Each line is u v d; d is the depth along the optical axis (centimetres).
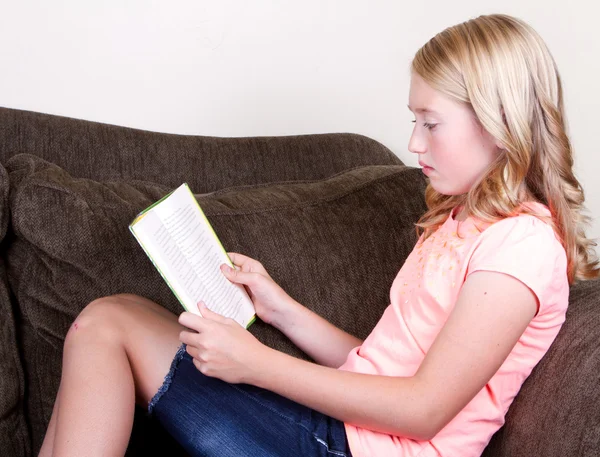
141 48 166
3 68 156
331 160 164
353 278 134
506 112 98
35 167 126
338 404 95
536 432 97
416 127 105
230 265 120
